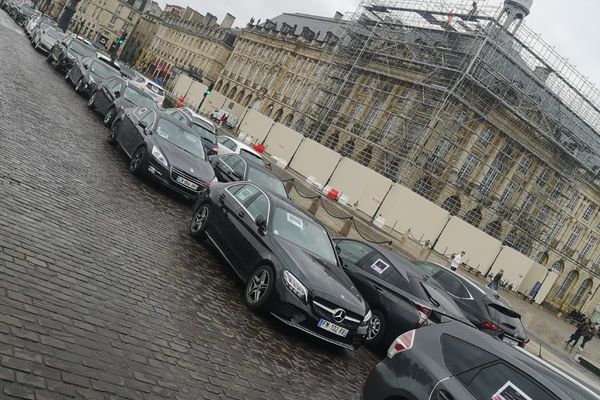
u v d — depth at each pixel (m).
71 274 5.57
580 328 25.22
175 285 6.76
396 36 42.97
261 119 45.66
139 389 4.22
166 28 111.94
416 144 37.94
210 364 5.24
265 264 7.38
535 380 4.25
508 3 46.50
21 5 53.53
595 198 55.22
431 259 26.78
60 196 7.91
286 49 71.81
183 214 10.73
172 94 70.44
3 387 3.44
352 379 6.87
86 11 123.62
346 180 34.59
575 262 55.75
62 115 14.48
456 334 4.93
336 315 7.05
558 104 39.97
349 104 49.12
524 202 45.81
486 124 41.03
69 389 3.77
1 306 4.33
